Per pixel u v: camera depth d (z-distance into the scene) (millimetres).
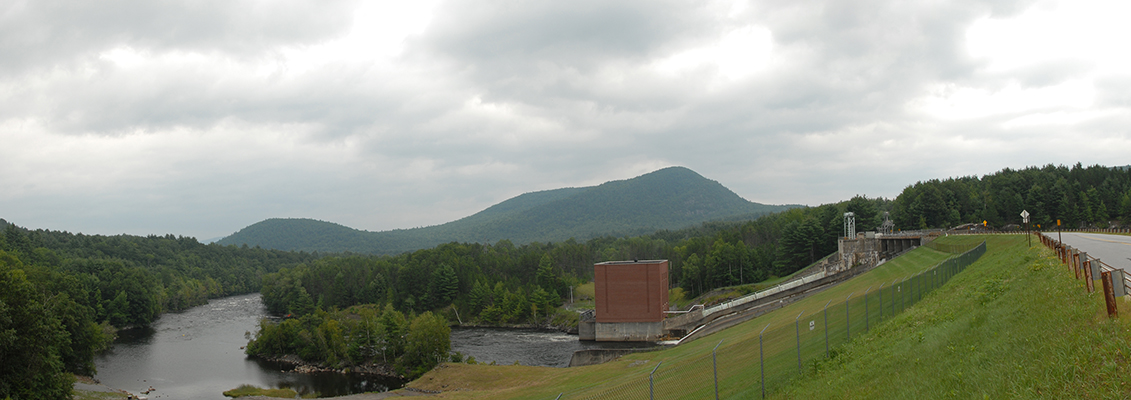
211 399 73688
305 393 78438
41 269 101625
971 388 15578
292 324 105000
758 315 83188
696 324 99562
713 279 153500
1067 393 12680
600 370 59719
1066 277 21891
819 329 38812
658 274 100562
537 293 151125
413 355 88188
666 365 47500
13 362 47781
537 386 57781
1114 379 12234
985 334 19812
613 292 101562
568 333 131875
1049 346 15234
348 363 94188
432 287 167000
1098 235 68500
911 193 177875
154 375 88562
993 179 182375
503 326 148000
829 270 125812
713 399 28516
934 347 21500
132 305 141625
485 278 170250
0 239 148250
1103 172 173125
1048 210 144625
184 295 186250
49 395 52688
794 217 197875
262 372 91562
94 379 82938
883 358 23594
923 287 41656
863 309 41531
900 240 128250
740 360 35844
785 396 24766
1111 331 14125
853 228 130875
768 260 162500
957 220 153000
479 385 65312
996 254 53000
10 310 47031
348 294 183250
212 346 113812
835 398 21422
